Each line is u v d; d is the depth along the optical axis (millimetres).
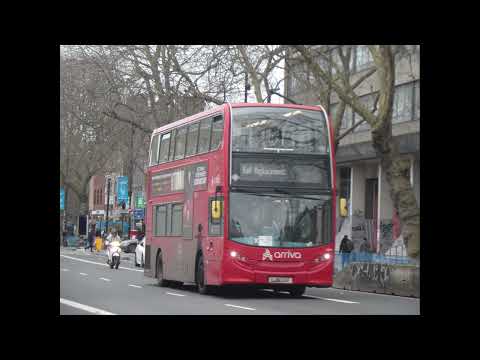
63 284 27922
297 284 23344
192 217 25641
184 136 27016
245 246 23062
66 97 55969
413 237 29969
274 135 23641
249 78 41812
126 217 95000
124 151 70938
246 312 18812
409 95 41906
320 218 23656
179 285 29547
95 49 49969
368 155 45656
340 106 36625
